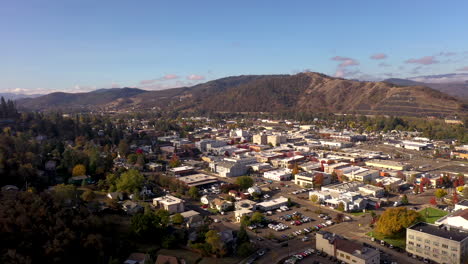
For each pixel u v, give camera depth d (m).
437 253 91.81
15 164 159.62
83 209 108.38
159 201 136.12
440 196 145.75
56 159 193.25
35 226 90.00
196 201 149.38
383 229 106.75
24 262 77.56
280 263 92.88
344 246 94.06
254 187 158.62
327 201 141.38
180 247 101.31
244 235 102.81
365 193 154.00
